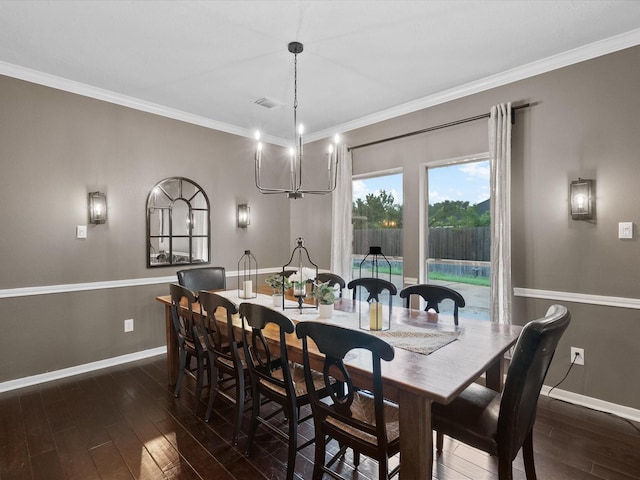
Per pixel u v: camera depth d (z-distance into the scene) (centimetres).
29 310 308
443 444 221
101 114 348
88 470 195
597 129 264
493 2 216
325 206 482
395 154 396
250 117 424
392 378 142
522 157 302
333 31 247
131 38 255
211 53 276
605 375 261
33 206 309
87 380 318
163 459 205
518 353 142
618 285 256
